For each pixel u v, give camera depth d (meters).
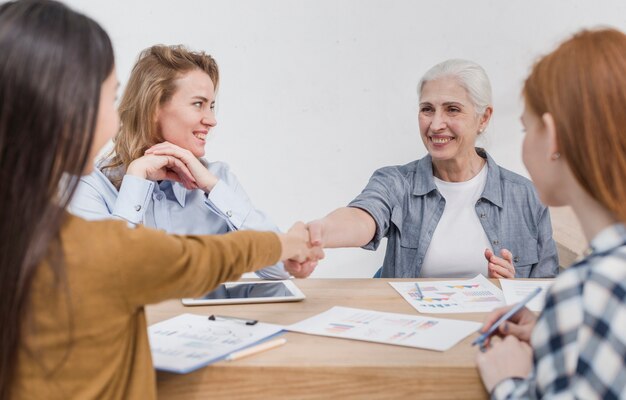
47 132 0.76
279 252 1.08
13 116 0.75
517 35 2.52
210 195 1.73
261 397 0.99
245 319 1.23
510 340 0.99
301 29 2.55
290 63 2.58
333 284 1.50
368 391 0.99
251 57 2.57
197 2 2.54
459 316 1.26
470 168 1.93
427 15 2.53
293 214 2.67
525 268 1.90
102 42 0.82
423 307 1.31
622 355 0.73
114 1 2.54
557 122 0.81
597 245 0.81
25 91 0.75
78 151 0.79
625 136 0.78
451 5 2.52
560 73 0.82
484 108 1.84
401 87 2.58
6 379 0.77
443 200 1.91
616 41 0.81
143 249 0.81
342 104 2.60
